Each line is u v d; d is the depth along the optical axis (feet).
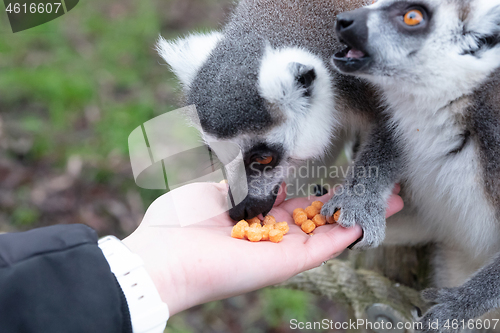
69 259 1.24
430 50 1.51
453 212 1.66
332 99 1.72
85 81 3.15
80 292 1.22
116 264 1.30
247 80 1.60
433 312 1.55
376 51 1.51
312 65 1.66
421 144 1.65
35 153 2.69
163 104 3.07
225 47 1.68
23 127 2.79
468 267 1.73
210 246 1.42
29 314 1.20
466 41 1.51
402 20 1.51
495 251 1.63
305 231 1.58
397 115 1.66
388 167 1.67
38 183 2.55
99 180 2.62
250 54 1.63
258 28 1.67
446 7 1.49
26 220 2.40
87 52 3.42
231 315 2.41
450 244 1.76
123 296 1.25
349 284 1.81
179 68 1.74
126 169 2.68
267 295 2.47
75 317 1.21
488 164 1.54
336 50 1.68
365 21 1.50
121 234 2.44
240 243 1.45
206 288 1.39
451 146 1.61
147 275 1.30
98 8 3.84
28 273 1.21
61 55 3.32
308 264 1.47
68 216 2.45
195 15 3.99
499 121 1.52
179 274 1.37
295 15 1.68
